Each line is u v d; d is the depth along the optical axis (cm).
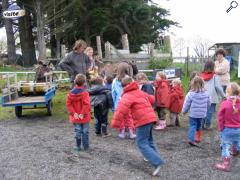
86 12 3281
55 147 844
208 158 770
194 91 855
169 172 688
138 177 658
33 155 782
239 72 1784
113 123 678
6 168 702
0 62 2877
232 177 670
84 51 1092
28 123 1117
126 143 880
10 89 1195
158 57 2039
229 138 718
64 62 1067
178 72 1505
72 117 808
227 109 712
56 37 3192
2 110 1327
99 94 931
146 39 3716
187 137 934
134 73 1222
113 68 1195
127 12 3425
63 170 690
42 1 2738
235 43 2505
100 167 707
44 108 1302
